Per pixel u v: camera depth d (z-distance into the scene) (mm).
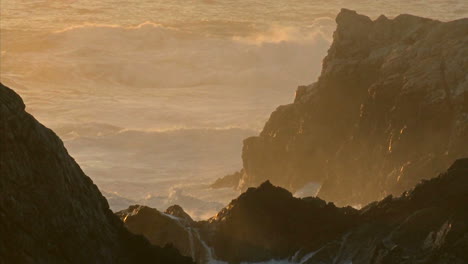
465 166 49156
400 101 83750
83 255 34625
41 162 33844
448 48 86000
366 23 96688
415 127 82250
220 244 46531
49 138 34781
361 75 93250
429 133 81438
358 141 88250
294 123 99375
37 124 34375
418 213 45781
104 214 37688
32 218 32906
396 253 41469
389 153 82938
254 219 47094
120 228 38250
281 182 98312
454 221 42312
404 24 95188
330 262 45562
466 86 80875
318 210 47812
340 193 88875
